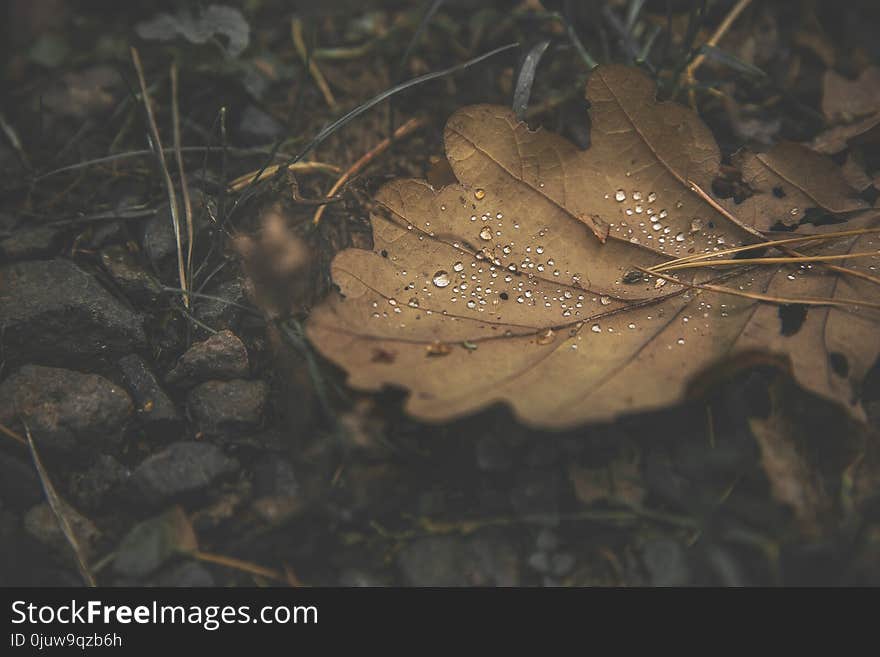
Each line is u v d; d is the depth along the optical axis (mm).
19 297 341
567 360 312
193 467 320
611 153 332
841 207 336
